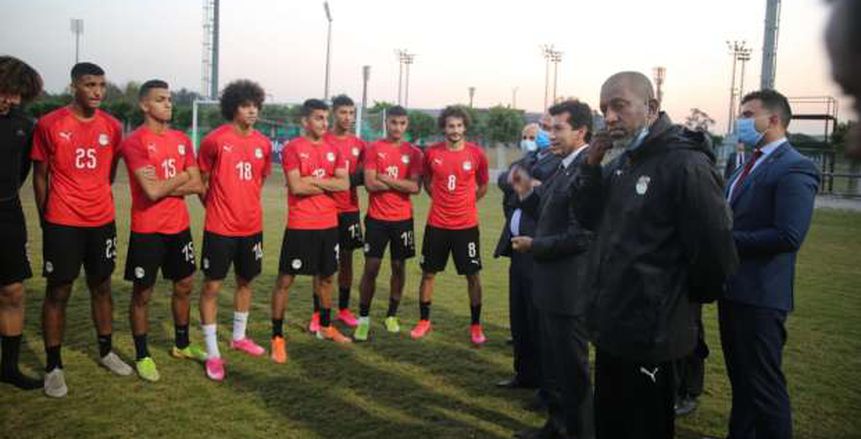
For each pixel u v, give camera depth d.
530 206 3.94
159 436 3.59
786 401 3.32
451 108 5.88
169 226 4.68
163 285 7.53
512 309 4.56
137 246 4.53
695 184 2.45
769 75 18.72
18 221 4.20
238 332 5.30
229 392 4.33
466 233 5.76
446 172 5.71
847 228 14.77
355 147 6.48
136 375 4.59
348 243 6.35
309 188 5.25
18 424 3.69
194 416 3.90
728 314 3.42
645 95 2.62
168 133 4.80
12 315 4.25
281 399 4.23
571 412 3.40
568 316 3.35
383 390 4.45
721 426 4.02
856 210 18.39
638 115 2.62
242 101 4.88
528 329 4.48
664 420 2.62
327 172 5.45
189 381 4.52
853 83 0.52
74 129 4.25
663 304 2.54
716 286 2.55
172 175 4.74
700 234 2.46
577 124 3.53
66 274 4.20
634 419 2.66
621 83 2.61
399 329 6.09
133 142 4.54
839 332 6.11
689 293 2.62
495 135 41.31
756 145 3.49
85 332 5.53
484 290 7.85
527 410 4.15
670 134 2.57
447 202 5.74
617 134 2.64
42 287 7.06
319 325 5.82
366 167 6.01
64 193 4.23
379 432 3.74
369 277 5.75
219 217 4.84
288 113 28.58
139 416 3.87
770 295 3.28
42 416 3.82
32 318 5.89
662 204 2.54
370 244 5.79
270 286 7.80
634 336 2.57
